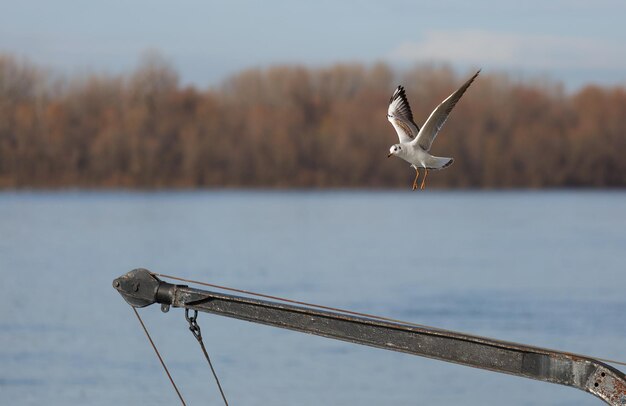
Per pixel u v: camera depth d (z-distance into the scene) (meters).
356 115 135.62
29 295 47.66
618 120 132.75
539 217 97.56
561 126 134.50
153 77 136.88
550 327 38.12
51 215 100.81
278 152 134.12
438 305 43.31
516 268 57.09
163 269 57.47
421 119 125.00
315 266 58.59
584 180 132.25
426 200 125.75
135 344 35.44
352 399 27.83
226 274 55.00
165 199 126.81
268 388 28.75
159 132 135.12
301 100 140.88
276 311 12.88
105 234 80.75
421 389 28.94
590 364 12.06
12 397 28.12
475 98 134.50
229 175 134.88
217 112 138.12
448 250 67.81
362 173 133.62
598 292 47.38
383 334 12.60
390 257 63.62
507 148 132.12
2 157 133.50
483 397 28.08
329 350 33.94
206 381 30.02
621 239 74.44
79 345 35.31
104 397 27.97
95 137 135.50
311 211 107.25
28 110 134.38
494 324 38.69
